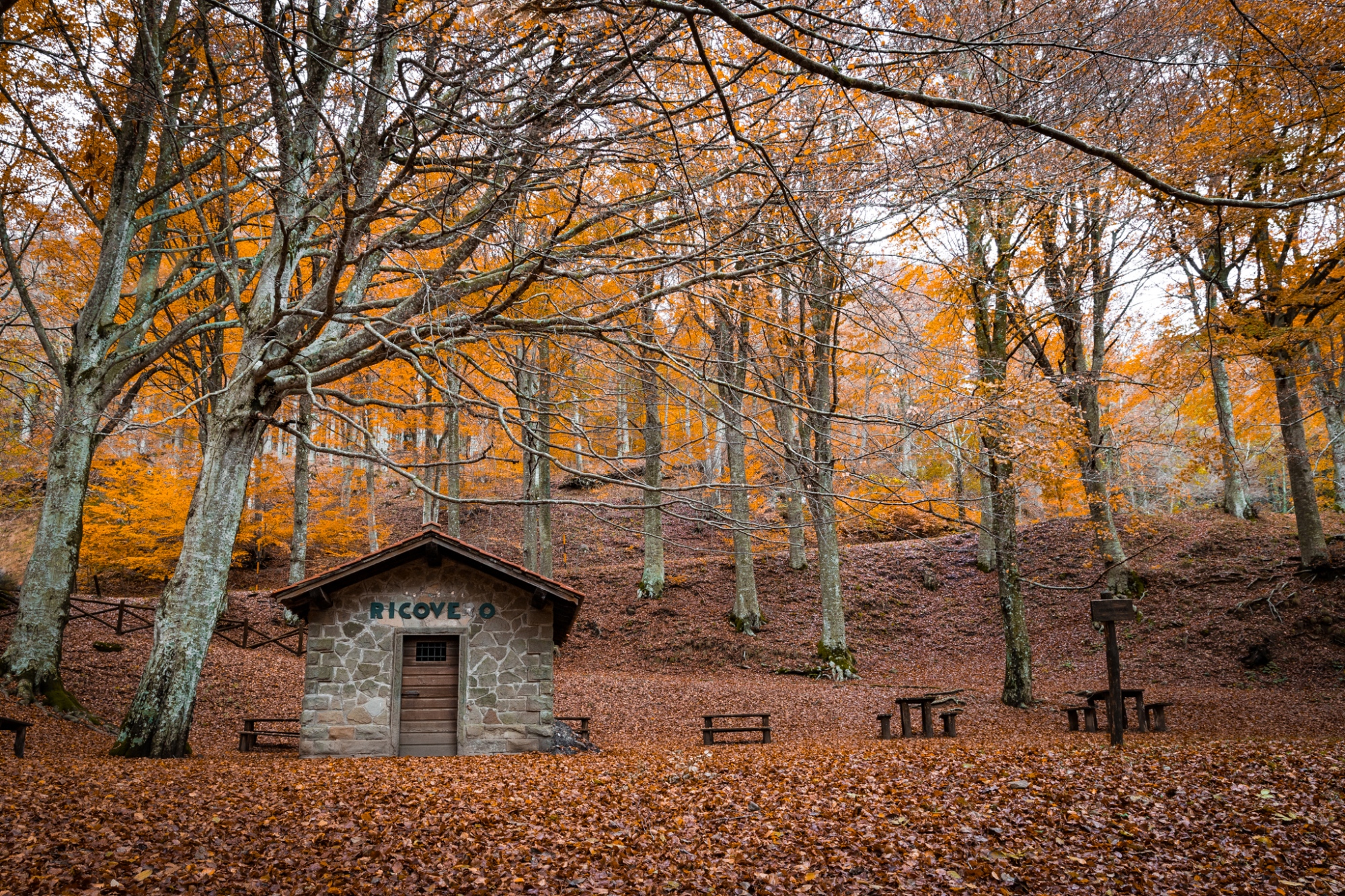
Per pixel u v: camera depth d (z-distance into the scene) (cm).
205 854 586
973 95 621
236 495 1074
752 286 960
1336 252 1253
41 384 1695
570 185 741
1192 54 784
